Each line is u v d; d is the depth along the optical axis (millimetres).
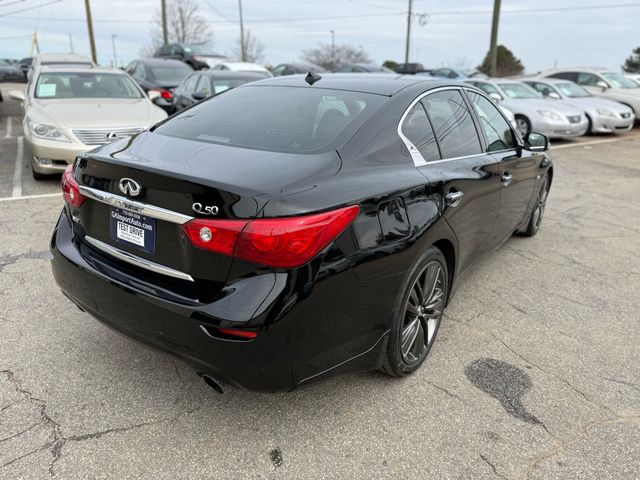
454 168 2934
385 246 2258
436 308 2881
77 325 3166
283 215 1929
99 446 2238
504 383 2773
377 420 2455
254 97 3053
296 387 2123
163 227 2127
